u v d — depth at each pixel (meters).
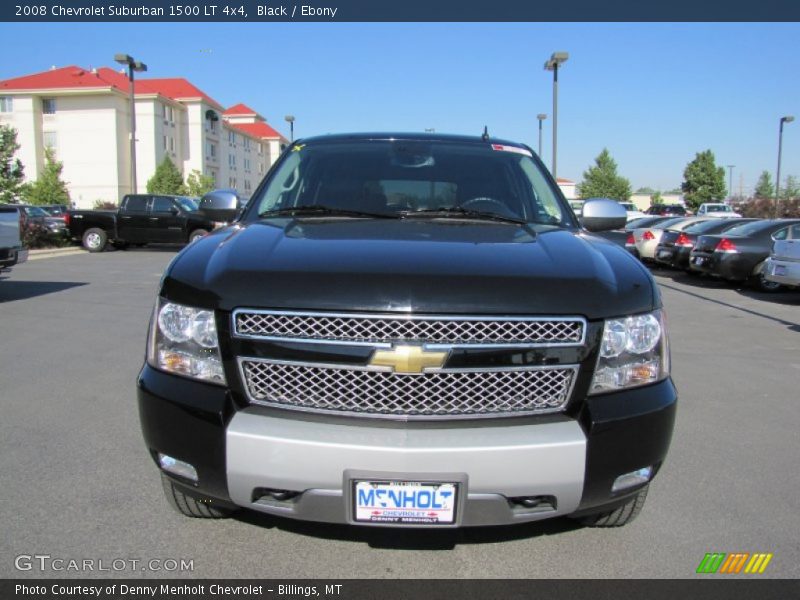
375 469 2.17
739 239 12.85
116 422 4.31
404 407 2.25
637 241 18.50
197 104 63.09
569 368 2.30
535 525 2.97
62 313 8.59
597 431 2.27
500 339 2.25
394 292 2.23
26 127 53.78
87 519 2.98
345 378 2.26
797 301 11.49
